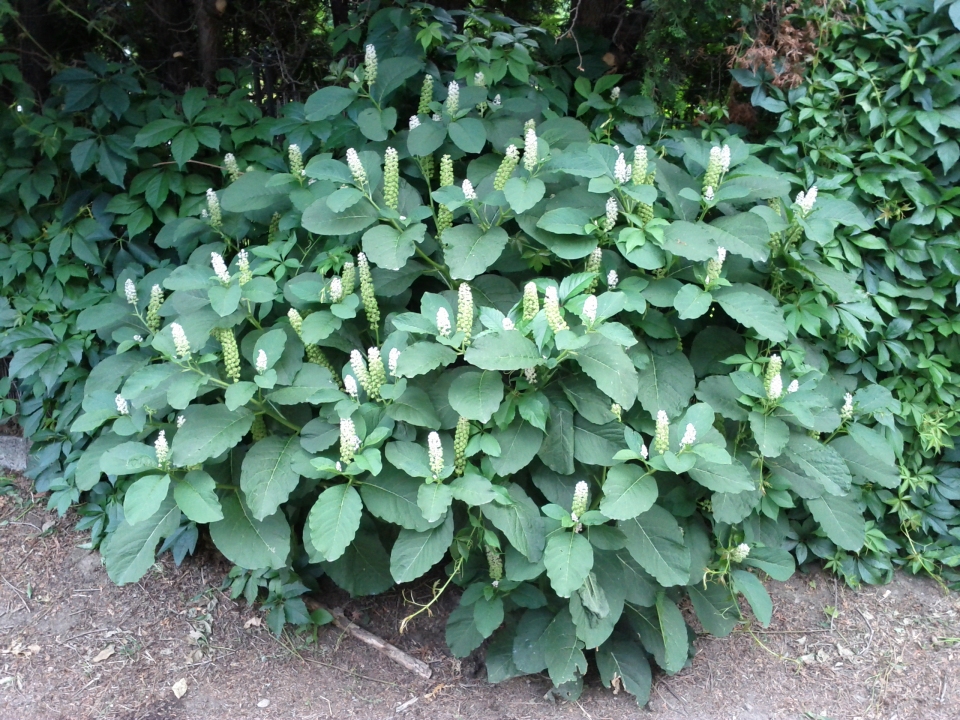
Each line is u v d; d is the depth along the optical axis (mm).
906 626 1771
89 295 1993
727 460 1286
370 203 1577
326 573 1773
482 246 1501
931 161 1892
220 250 1825
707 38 1984
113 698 1507
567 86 2102
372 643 1668
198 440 1396
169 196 2062
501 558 1541
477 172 1735
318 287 1512
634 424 1511
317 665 1617
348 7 2377
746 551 1488
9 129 2014
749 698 1580
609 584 1460
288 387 1473
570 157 1536
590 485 1530
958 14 1768
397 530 1707
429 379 1525
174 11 2445
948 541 1913
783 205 1659
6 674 1538
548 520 1416
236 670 1592
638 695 1517
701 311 1416
